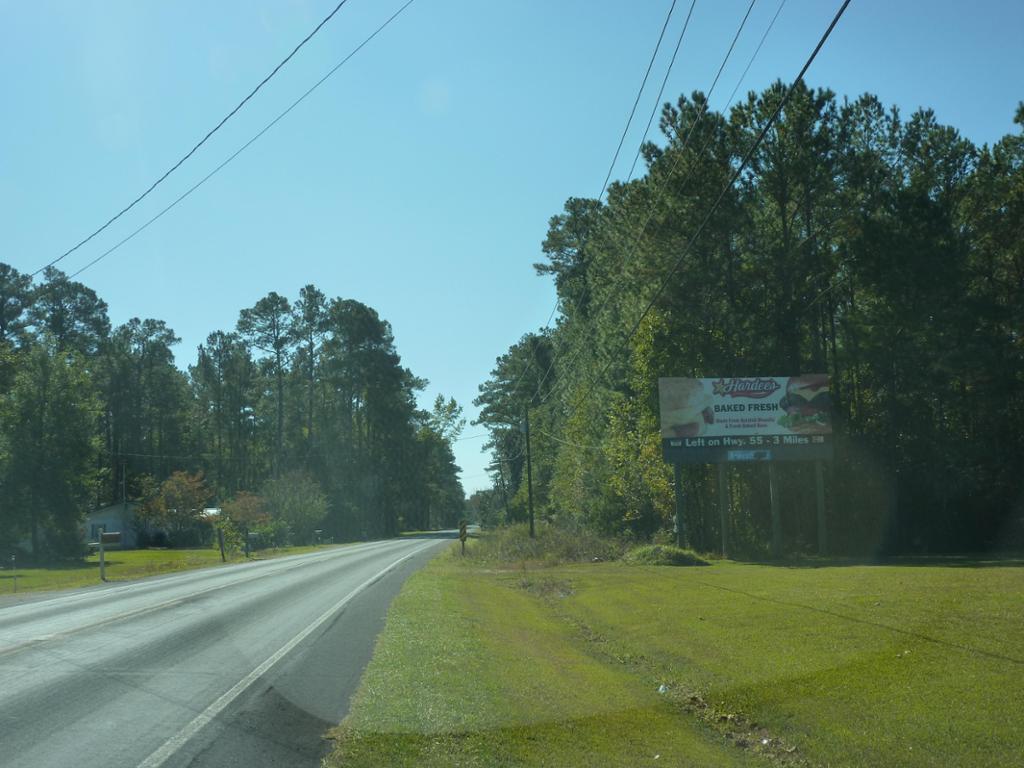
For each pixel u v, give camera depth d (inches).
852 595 673.0
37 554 2127.2
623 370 1946.4
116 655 489.7
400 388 3572.8
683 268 1521.9
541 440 3090.6
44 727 330.6
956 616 537.6
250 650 504.1
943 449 1482.5
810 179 1503.4
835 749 328.8
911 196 1448.1
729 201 1496.1
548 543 1584.6
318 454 3395.7
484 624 623.2
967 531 1475.1
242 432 3565.5
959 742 316.8
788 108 1486.2
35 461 2119.8
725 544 1381.6
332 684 406.6
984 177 1471.5
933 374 1441.9
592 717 363.3
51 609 752.3
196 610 713.0
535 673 444.8
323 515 2925.7
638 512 1702.8
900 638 482.6
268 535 2476.6
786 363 1549.0
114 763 284.8
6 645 530.0
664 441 1348.4
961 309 1401.3
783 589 761.0
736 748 350.9
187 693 388.5
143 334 3356.3
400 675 419.8
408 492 3885.3
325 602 762.2
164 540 2815.0
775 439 1347.2
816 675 423.2
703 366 1567.4
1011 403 1390.3
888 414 1533.0
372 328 3427.7
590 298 2474.2
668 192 1533.0
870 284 1467.8
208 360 3602.4
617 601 779.4
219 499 3442.4
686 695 426.0
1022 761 296.8
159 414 3346.5
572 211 2719.0
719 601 708.0
